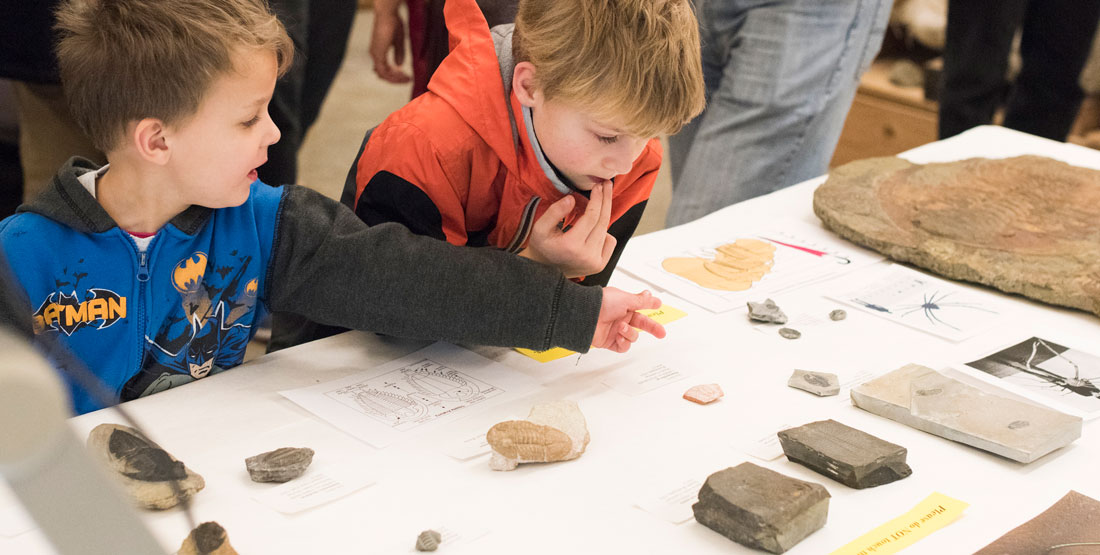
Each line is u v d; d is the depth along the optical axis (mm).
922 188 1776
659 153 1385
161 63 976
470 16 1272
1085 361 1252
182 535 841
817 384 1150
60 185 1063
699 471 973
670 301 1408
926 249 1538
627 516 896
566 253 1242
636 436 1035
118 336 1104
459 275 1145
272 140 1093
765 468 914
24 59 1895
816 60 2062
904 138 3668
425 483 939
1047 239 1574
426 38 2117
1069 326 1369
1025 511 919
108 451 894
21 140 2344
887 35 3848
